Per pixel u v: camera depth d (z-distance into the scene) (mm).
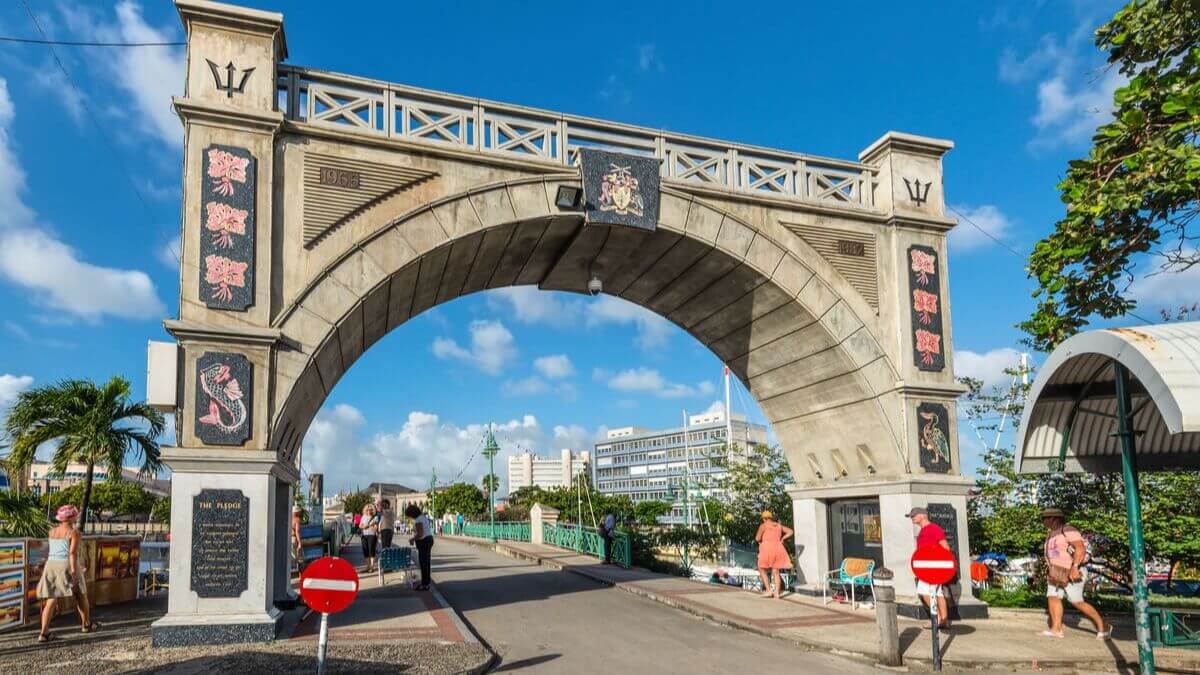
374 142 12547
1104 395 10359
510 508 77188
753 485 25906
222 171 11680
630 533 23672
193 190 11531
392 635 10953
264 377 11414
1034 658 10391
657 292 17062
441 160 12977
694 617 14008
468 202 13008
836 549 16875
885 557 14906
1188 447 11156
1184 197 9906
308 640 10523
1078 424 11047
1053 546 12086
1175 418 7418
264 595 10766
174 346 11070
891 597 10352
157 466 17547
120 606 14625
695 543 25703
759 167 15430
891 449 15156
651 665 9969
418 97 13125
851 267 15539
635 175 14055
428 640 10609
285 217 12000
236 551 10758
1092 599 15844
